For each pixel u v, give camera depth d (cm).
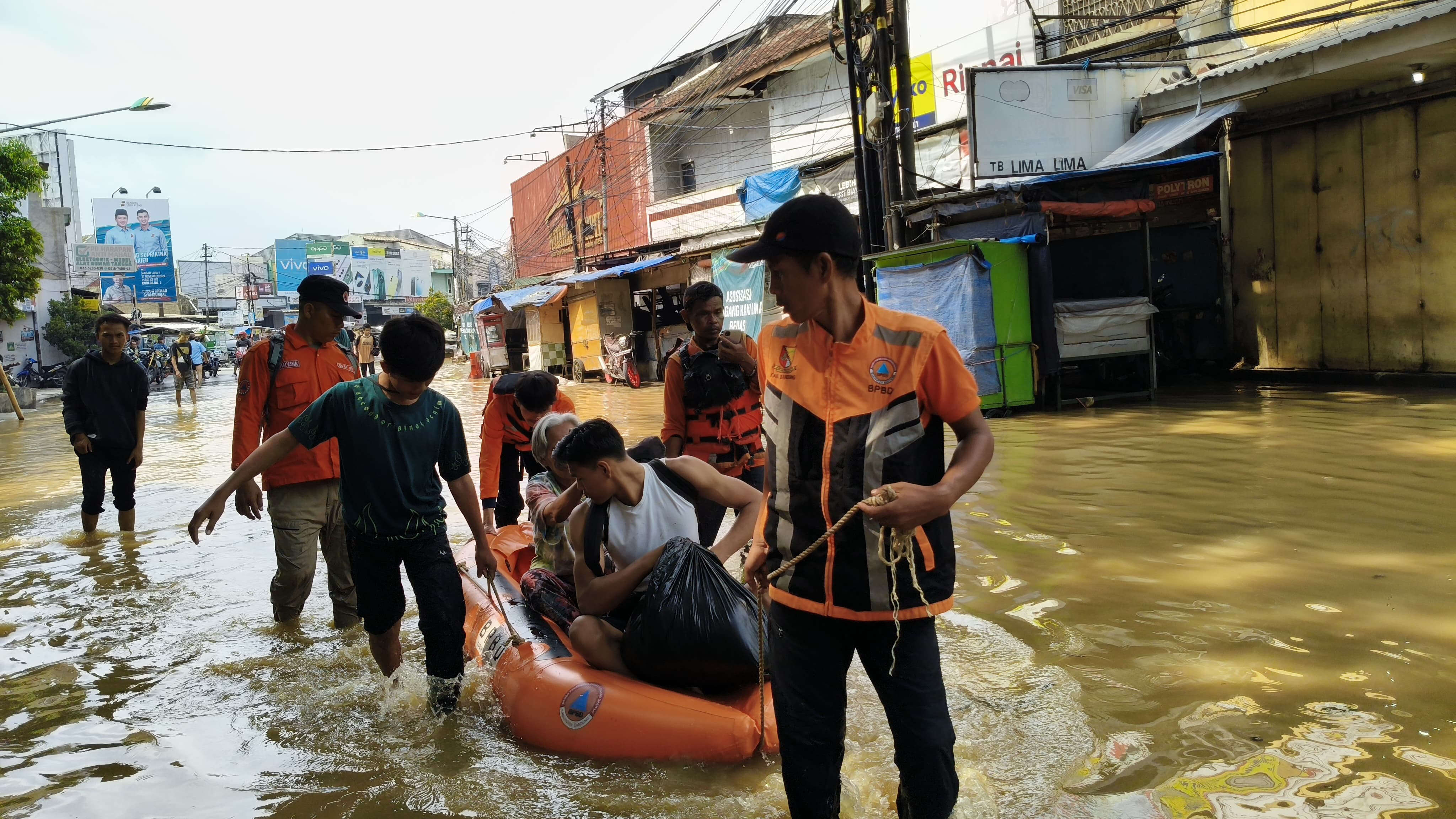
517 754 326
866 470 213
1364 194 1136
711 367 461
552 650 364
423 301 6962
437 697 368
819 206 215
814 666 226
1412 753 285
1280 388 1153
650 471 366
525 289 2792
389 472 365
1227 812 259
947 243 1062
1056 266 1448
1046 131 1291
